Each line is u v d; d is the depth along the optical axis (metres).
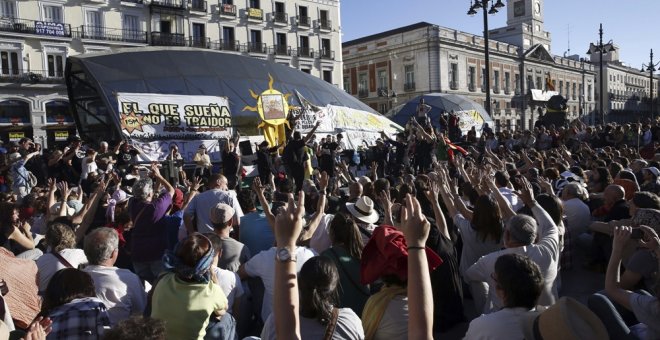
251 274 4.52
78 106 22.22
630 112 99.50
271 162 15.85
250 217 5.88
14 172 11.52
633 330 3.43
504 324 2.64
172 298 3.34
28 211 7.27
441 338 4.57
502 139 22.81
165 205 6.10
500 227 4.96
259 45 50.28
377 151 21.27
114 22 42.59
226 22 48.38
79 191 8.44
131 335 1.95
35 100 39.53
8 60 38.28
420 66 56.53
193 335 3.31
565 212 6.88
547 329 2.36
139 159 17.91
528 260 2.80
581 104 81.38
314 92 24.77
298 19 52.72
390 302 3.18
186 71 20.83
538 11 74.69
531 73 69.94
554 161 11.19
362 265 3.30
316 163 18.72
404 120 35.38
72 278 3.26
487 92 24.23
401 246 3.16
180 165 15.45
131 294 3.95
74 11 40.81
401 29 61.31
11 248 5.63
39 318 3.15
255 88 22.14
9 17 37.97
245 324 4.73
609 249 6.09
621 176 8.11
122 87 18.94
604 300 3.54
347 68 65.06
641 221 4.31
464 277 5.05
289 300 2.21
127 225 6.57
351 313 2.76
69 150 14.14
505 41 72.12
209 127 19.88
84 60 19.30
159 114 18.92
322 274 2.69
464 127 33.75
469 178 7.69
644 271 3.91
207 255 3.43
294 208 2.31
